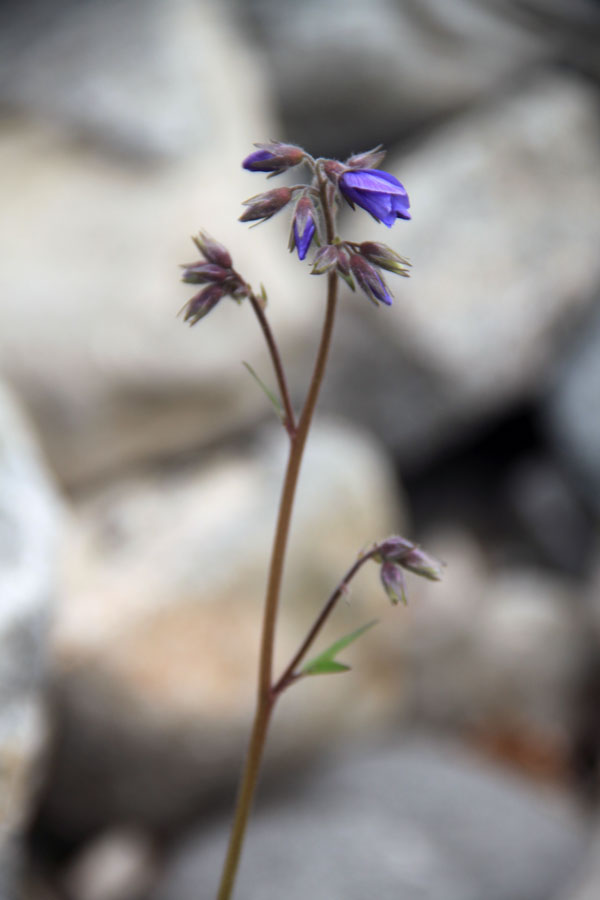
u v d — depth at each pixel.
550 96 1.77
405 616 1.37
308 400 0.60
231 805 1.17
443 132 1.75
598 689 1.46
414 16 1.66
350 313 1.53
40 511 0.86
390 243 1.60
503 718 1.41
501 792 1.18
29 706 0.79
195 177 1.43
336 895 0.99
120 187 1.42
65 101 1.51
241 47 1.69
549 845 1.10
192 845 1.11
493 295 1.58
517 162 1.69
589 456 1.59
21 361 1.28
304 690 1.18
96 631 1.10
